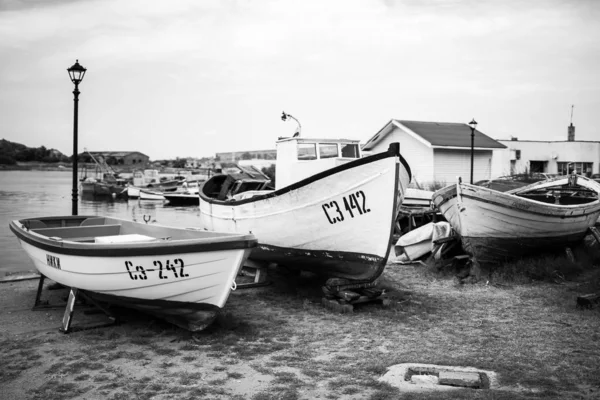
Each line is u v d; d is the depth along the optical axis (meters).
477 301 8.34
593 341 6.23
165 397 4.67
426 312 7.66
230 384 4.95
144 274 6.21
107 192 50.72
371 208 7.68
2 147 171.25
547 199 14.27
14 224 8.82
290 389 4.81
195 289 6.21
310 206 8.32
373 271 7.97
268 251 9.60
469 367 5.36
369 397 4.62
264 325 6.99
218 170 18.66
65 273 6.89
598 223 13.27
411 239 11.78
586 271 10.37
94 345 6.07
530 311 7.68
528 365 5.41
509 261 10.79
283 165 10.45
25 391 4.80
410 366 5.38
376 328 6.86
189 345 6.07
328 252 8.53
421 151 26.62
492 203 9.80
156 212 33.59
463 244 10.45
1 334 6.49
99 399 4.63
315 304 8.19
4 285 9.29
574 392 4.69
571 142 36.75
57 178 104.81
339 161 9.53
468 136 27.47
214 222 11.03
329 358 5.69
